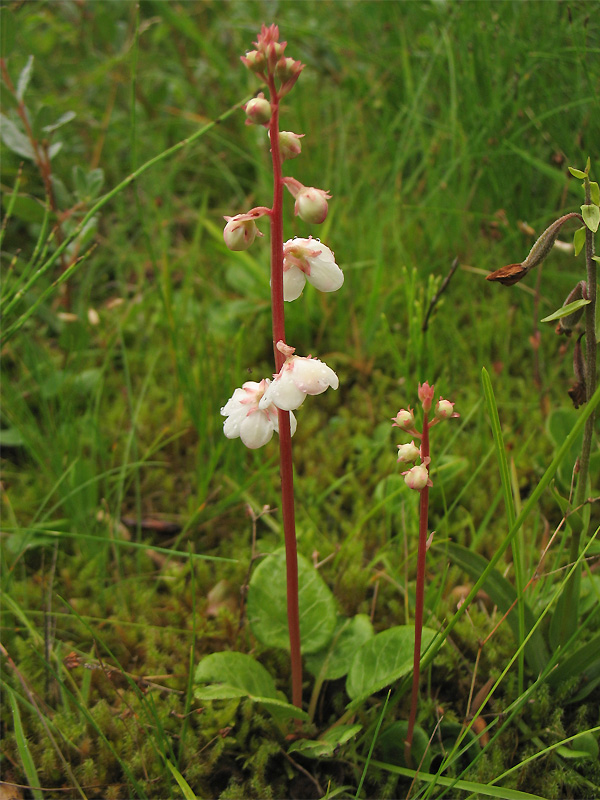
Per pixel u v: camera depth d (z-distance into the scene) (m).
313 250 0.21
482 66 0.43
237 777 0.26
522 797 0.22
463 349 0.40
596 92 0.38
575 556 0.25
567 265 0.41
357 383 0.42
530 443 0.37
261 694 0.25
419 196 0.49
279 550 0.28
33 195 0.50
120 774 0.26
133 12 0.57
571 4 0.40
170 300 0.37
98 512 0.34
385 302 0.41
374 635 0.28
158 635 0.30
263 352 0.44
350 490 0.36
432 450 0.34
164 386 0.42
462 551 0.26
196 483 0.37
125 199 0.53
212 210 0.53
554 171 0.37
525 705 0.26
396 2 0.52
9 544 0.33
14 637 0.30
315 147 0.51
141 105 0.57
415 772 0.24
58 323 0.41
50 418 0.35
